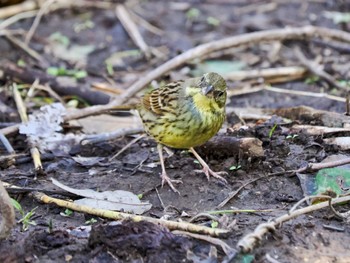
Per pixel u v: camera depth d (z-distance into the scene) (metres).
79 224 9.03
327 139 11.00
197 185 10.13
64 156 11.29
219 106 10.23
